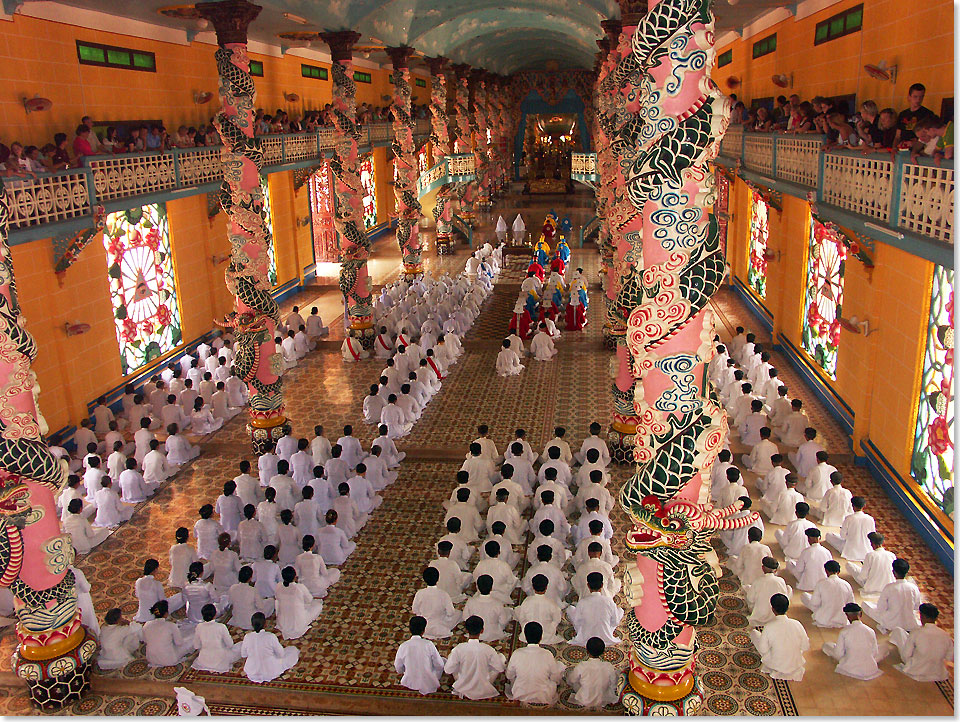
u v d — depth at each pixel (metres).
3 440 7.29
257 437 13.45
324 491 11.37
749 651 8.30
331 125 25.03
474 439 13.93
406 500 11.88
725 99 5.89
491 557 9.43
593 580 8.43
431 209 32.16
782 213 17.17
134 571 10.24
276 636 8.46
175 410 14.20
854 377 12.91
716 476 11.36
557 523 10.29
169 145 16.31
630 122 11.43
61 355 13.80
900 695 7.55
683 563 6.46
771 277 18.83
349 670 8.30
